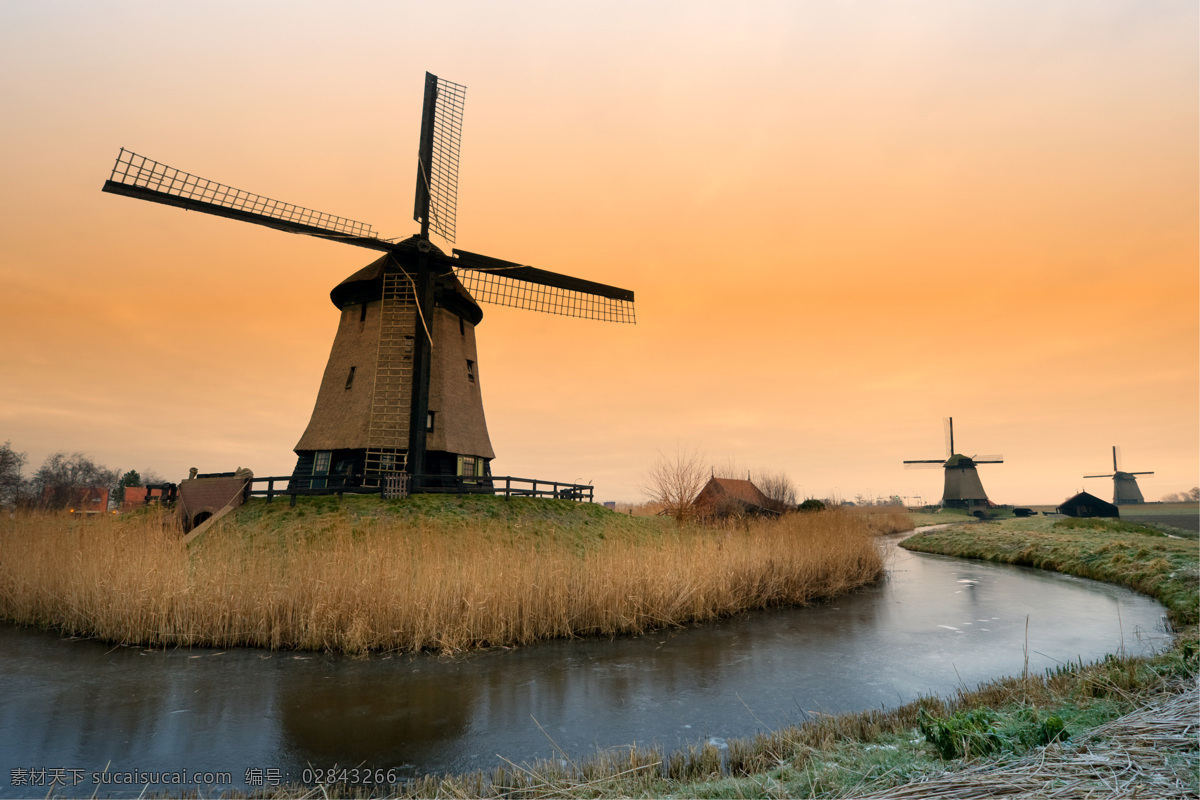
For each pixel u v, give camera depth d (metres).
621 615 13.09
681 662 10.84
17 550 14.48
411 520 17.95
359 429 21.47
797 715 8.15
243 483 19.20
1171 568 18.30
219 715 8.16
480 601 12.05
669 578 14.25
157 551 13.12
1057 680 7.94
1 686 9.31
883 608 16.16
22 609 13.45
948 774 4.16
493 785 5.71
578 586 13.27
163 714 8.20
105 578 12.52
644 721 7.99
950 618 14.72
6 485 59.03
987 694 7.63
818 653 11.46
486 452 24.69
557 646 11.93
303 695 8.99
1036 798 3.55
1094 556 23.11
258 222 18.61
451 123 24.17
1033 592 18.56
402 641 11.62
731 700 8.82
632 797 5.12
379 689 9.28
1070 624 13.73
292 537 16.44
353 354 22.88
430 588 12.13
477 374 25.56
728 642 12.32
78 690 9.13
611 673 10.17
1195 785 3.46
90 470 77.75
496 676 9.97
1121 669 7.84
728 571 16.02
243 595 12.05
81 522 17.11
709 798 4.90
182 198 17.44
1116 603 16.39
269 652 11.21
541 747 7.14
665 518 26.64
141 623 11.78
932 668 10.45
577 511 22.59
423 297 21.23
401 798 5.62
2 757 6.87
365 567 12.55
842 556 19.88
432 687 9.38
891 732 6.52
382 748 7.13
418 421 20.42
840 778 4.91
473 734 7.55
